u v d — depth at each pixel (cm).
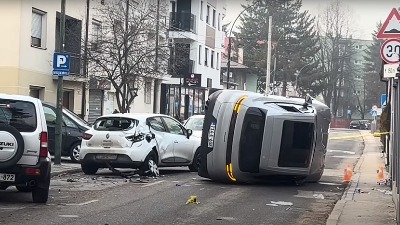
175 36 4684
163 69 3033
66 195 1212
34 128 1041
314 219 1038
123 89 2953
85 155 1584
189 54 4622
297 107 1521
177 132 1766
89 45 2886
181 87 4647
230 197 1271
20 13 2542
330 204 1240
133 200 1174
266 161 1481
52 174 1548
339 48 8350
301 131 1503
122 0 2959
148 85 3875
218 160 1496
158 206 1106
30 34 2641
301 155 1502
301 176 1527
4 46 2542
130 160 1550
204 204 1154
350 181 1728
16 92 2531
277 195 1343
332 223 966
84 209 1036
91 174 1638
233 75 7188
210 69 5362
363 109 9862
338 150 3328
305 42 7281
